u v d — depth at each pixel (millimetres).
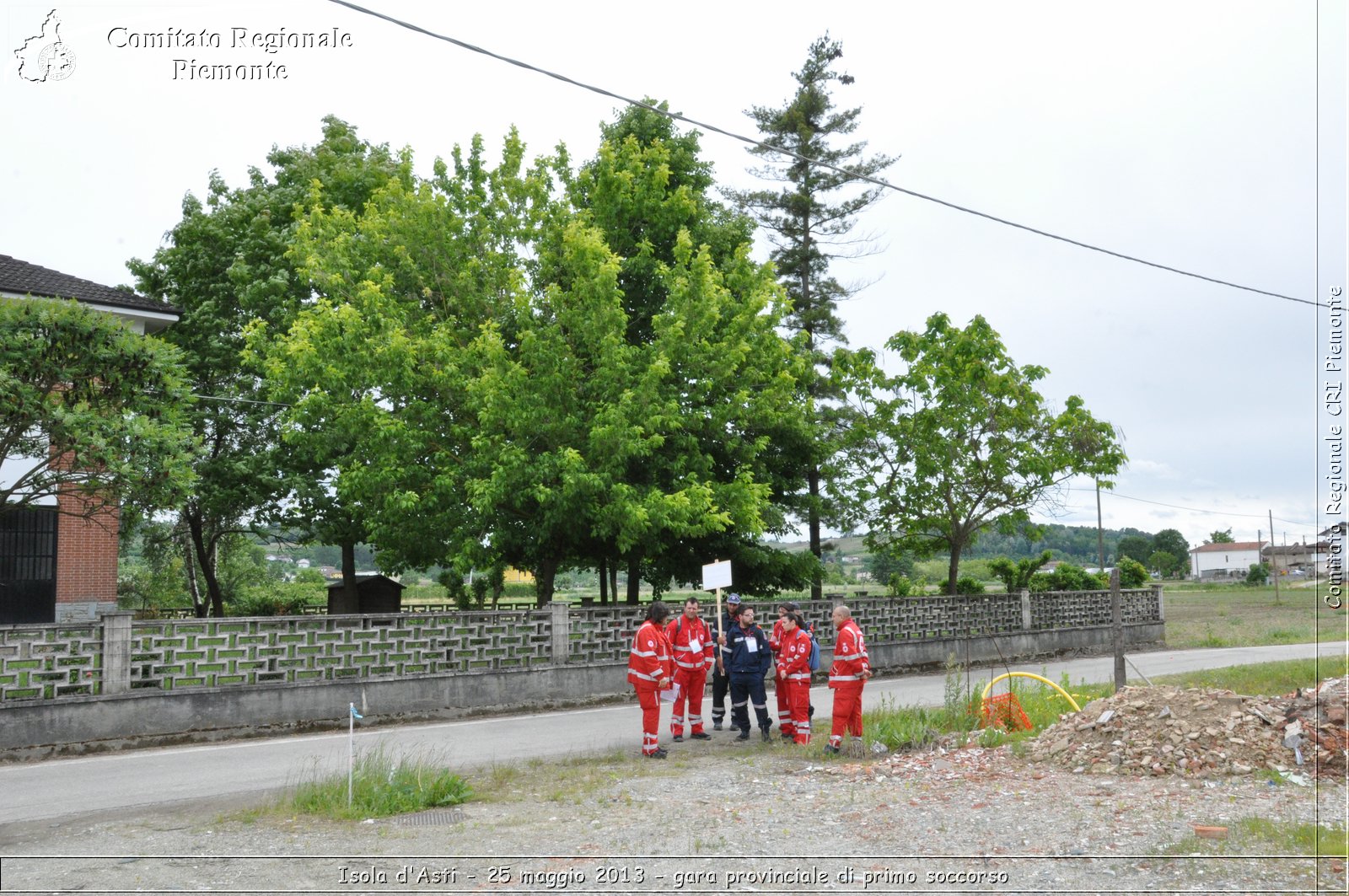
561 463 17484
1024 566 31391
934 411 27031
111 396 14680
